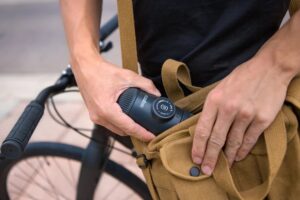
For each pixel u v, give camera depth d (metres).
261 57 0.67
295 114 0.71
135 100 0.74
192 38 0.79
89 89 0.77
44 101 0.96
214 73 0.79
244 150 0.69
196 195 0.71
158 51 0.83
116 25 1.22
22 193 1.75
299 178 0.73
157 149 0.73
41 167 1.70
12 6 4.98
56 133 2.28
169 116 0.73
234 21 0.75
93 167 1.20
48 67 3.37
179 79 0.77
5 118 2.56
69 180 1.74
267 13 0.76
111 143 1.24
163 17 0.79
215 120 0.67
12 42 3.96
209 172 0.71
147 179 0.79
